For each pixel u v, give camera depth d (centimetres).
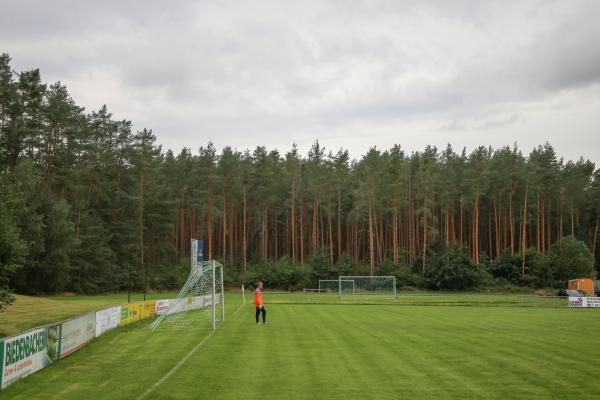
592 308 4409
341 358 1623
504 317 3262
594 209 9250
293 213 8388
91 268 7112
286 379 1316
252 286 8188
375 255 9619
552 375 1380
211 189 7869
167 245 7906
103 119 7869
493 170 8675
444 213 8644
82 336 1906
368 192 8156
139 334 2309
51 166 6856
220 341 2025
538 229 8419
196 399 1120
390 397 1145
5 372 1227
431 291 8025
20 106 5969
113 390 1206
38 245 5700
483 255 8694
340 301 5219
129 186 7712
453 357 1652
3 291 2434
